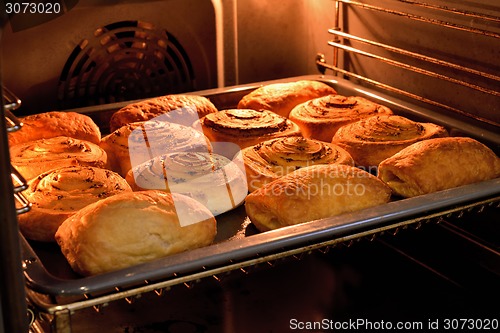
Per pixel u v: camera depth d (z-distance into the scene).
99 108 1.20
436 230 1.13
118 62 1.23
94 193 0.99
